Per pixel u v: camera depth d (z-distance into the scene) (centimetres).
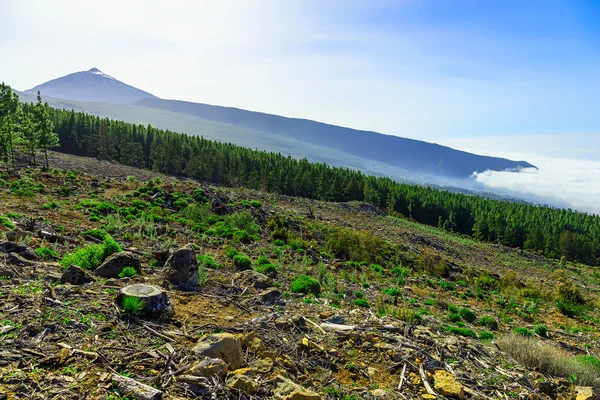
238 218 2416
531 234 9444
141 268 898
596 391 644
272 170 9838
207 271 1097
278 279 1309
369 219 5516
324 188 9894
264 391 451
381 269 2119
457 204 10788
